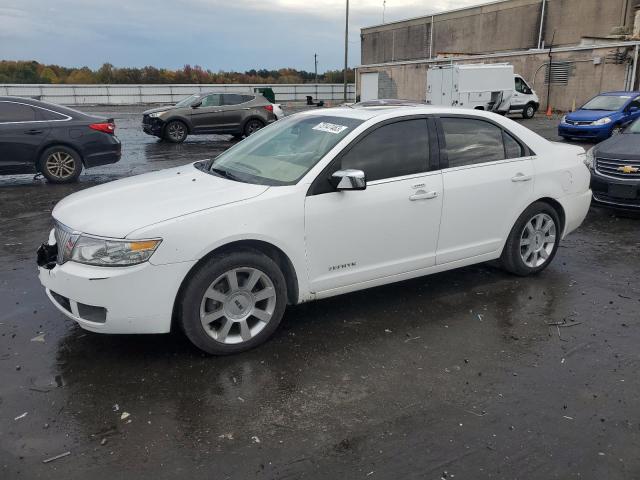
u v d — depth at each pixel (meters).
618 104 18.62
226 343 3.73
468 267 5.61
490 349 3.91
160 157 14.12
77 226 3.55
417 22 55.72
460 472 2.67
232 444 2.86
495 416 3.12
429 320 4.37
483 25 48.44
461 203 4.60
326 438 2.92
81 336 4.02
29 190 9.56
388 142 4.28
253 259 3.69
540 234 5.29
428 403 3.25
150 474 2.64
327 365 3.67
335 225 3.99
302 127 4.59
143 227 3.41
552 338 4.09
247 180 4.07
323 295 4.11
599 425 3.05
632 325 4.33
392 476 2.64
